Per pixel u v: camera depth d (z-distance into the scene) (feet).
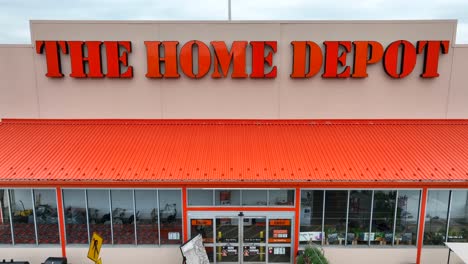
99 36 43.73
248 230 39.22
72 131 43.73
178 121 45.62
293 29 43.80
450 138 42.52
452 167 37.17
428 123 45.65
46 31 43.62
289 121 45.73
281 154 39.27
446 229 38.65
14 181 35.35
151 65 43.80
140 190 38.42
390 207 38.47
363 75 44.01
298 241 39.17
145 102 45.37
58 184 36.09
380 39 43.83
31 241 39.01
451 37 43.78
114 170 36.68
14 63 44.62
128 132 43.57
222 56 43.78
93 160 38.14
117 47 43.52
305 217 38.96
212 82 44.91
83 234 38.99
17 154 39.01
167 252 38.99
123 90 45.11
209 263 38.75
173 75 44.06
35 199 38.22
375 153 39.45
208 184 36.65
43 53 44.32
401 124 45.32
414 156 38.93
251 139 42.14
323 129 44.32
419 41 43.32
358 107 45.47
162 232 39.17
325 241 39.29
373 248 38.75
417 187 36.88
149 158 38.47
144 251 38.88
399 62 44.27
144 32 43.83
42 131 43.65
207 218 38.86
